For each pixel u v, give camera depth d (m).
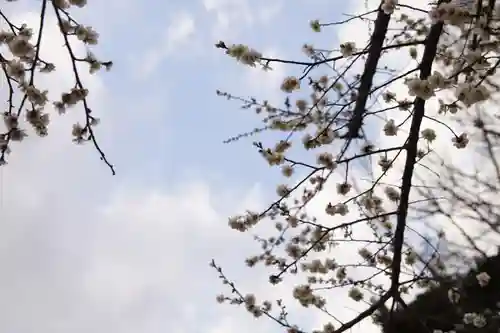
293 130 3.83
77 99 2.31
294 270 4.01
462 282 4.25
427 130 4.08
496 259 5.00
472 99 2.62
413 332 4.53
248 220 4.00
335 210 4.12
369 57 4.06
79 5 2.26
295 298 4.12
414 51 4.66
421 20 4.15
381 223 4.57
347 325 3.60
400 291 4.21
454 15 2.68
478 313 4.62
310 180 4.49
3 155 2.24
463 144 3.44
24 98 2.18
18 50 2.16
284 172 4.13
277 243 4.46
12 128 2.20
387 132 3.91
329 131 3.82
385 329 4.13
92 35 2.30
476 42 3.49
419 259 4.33
